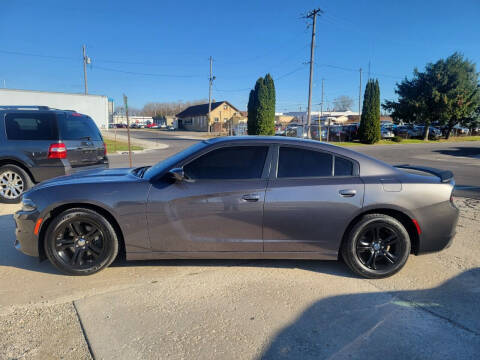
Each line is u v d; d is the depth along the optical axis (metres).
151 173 3.59
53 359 2.24
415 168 4.19
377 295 3.16
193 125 69.44
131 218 3.30
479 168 13.85
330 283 3.38
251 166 3.44
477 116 37.94
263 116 30.20
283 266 3.74
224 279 3.41
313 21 28.50
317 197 3.34
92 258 3.44
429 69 35.31
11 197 6.29
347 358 2.30
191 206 3.31
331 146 3.58
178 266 3.69
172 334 2.52
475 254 4.16
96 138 7.13
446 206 3.48
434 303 3.03
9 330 2.53
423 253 3.58
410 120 37.53
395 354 2.35
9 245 4.22
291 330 2.60
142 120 95.00
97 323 2.64
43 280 3.33
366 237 3.49
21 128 6.19
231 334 2.54
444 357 2.33
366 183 3.41
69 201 3.28
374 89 32.12
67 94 29.98
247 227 3.36
